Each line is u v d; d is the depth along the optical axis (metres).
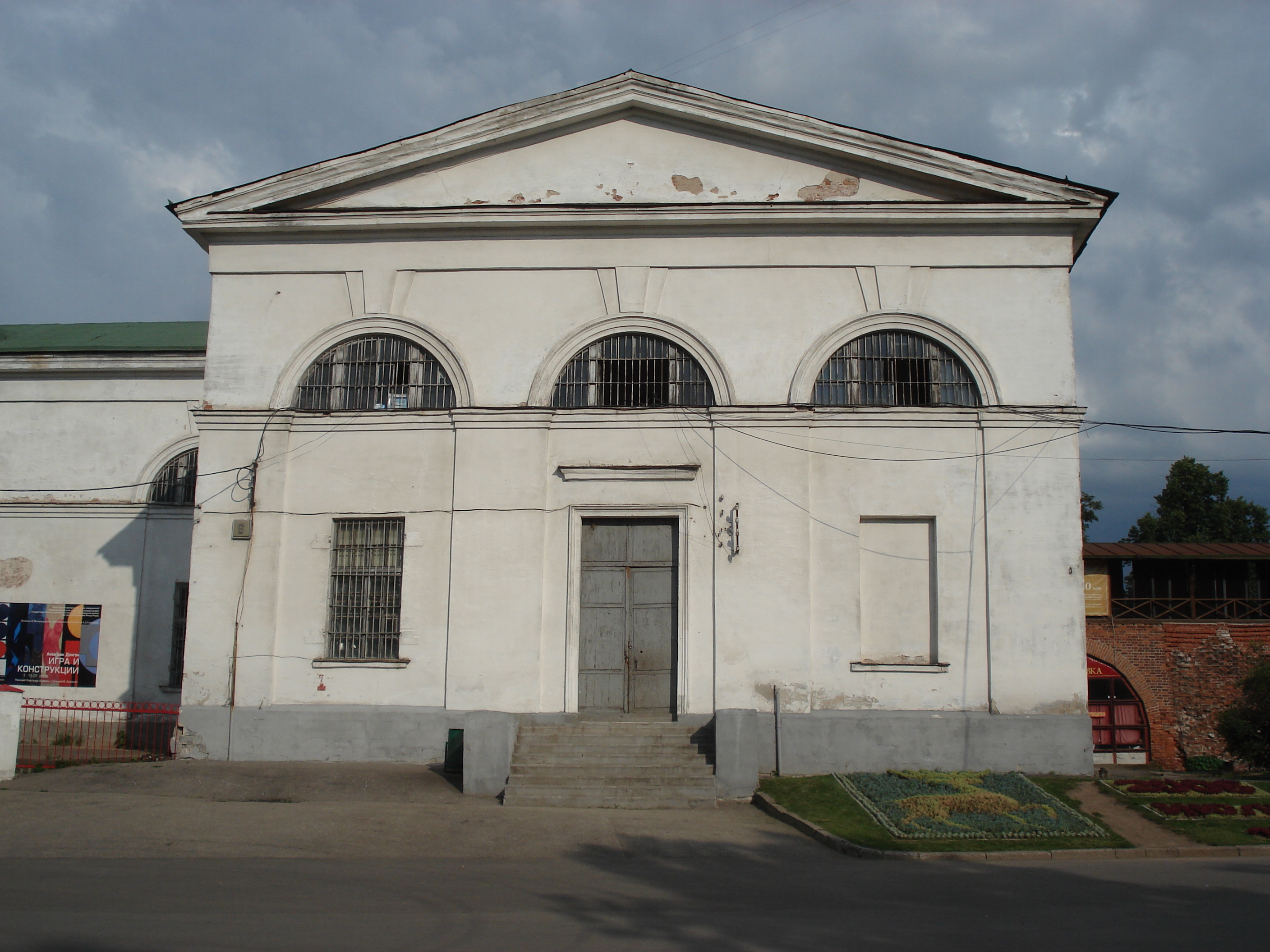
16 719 13.70
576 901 8.16
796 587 14.77
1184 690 23.17
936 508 14.92
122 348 21.33
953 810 12.02
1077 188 15.19
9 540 21.16
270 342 15.97
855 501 14.98
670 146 16.09
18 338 23.92
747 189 15.92
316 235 16.11
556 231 15.84
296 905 7.71
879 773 14.04
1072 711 14.36
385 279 15.99
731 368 15.39
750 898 8.39
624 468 15.22
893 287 15.48
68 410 21.59
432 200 16.16
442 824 11.43
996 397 15.10
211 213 15.94
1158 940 6.92
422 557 15.30
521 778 13.20
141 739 18.44
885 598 14.93
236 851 10.12
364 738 14.84
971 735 14.31
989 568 14.70
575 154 16.16
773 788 13.41
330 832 10.92
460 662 14.87
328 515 15.52
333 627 15.34
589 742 14.05
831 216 15.38
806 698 14.50
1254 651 23.11
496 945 6.60
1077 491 14.84
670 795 12.93
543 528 15.14
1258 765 20.41
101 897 7.84
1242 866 10.22
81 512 21.12
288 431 15.72
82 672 20.59
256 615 15.20
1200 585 25.20
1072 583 14.62
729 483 15.09
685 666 14.73
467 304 15.84
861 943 6.80
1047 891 8.80
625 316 15.60
